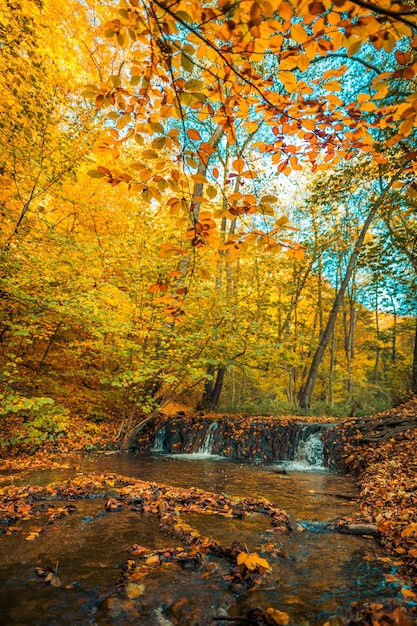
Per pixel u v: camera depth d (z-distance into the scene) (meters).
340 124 1.95
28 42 5.16
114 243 8.00
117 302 8.07
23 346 9.24
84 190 9.16
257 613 2.20
